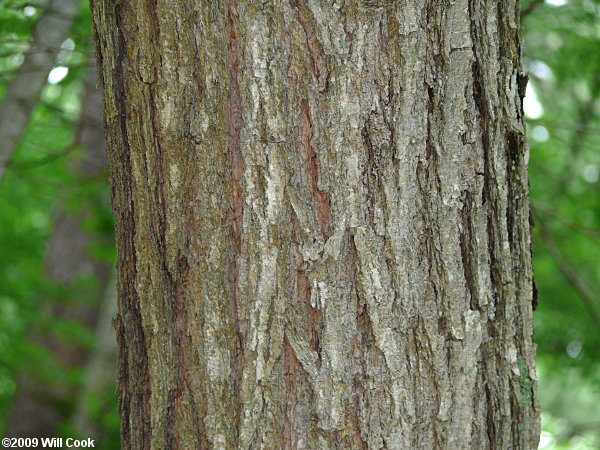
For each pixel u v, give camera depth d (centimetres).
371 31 200
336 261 200
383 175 200
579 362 486
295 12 200
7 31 317
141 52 201
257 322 200
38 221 863
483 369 203
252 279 200
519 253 206
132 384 205
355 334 200
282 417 200
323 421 200
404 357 200
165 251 202
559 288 499
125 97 203
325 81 200
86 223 484
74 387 559
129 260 204
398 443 200
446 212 201
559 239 479
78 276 529
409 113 200
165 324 203
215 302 201
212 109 200
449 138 202
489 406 203
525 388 205
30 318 493
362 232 200
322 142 200
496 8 204
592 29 372
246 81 200
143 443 204
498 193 204
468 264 203
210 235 201
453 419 201
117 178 205
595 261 514
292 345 200
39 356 460
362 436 200
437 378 201
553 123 334
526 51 380
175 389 202
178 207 201
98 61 206
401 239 200
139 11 202
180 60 201
